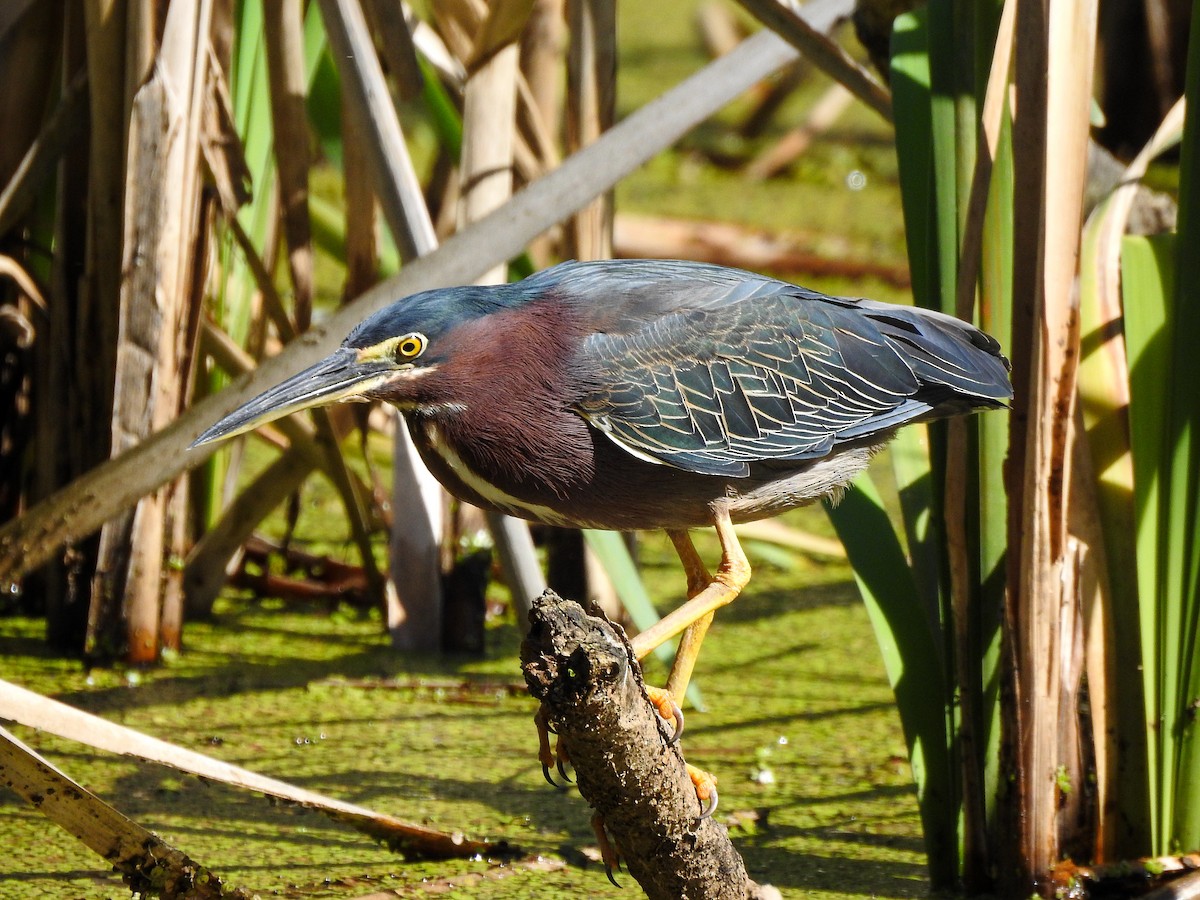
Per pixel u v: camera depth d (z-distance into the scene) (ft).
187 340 29.96
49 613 31.53
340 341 24.72
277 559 37.40
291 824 24.22
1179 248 21.06
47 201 33.14
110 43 28.53
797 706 29.99
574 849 23.38
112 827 18.03
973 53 21.25
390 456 39.83
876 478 45.39
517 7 28.50
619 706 14.96
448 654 32.83
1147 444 21.68
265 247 35.27
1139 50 53.83
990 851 21.97
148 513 30.60
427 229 27.30
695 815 16.33
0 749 17.33
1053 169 19.62
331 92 35.63
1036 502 20.29
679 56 86.89
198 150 29.17
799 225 61.93
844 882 22.48
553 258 40.73
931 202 22.00
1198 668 21.29
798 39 25.70
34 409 31.89
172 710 28.81
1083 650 21.84
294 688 30.30
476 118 29.17
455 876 22.29
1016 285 20.17
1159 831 21.90
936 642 23.36
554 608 14.87
